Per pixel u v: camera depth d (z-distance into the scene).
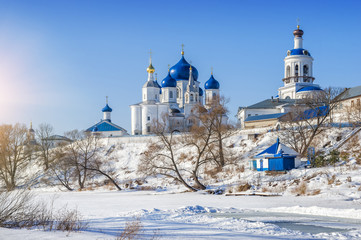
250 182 57.72
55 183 79.25
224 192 52.97
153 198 49.44
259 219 27.50
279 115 94.62
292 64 130.50
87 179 82.69
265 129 84.81
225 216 29.62
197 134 67.62
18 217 22.00
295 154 61.47
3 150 65.19
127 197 53.12
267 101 115.19
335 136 69.94
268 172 61.59
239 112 119.56
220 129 70.88
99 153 98.19
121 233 18.47
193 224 24.28
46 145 95.81
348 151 62.28
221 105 72.00
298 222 26.00
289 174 57.47
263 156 62.59
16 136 74.69
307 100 89.12
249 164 67.31
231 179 63.03
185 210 32.94
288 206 35.56
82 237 16.72
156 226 23.22
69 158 76.94
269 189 50.03
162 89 136.75
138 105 125.06
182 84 141.25
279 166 60.56
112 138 104.31
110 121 148.00
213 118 69.06
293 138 72.94
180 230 21.19
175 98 136.25
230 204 39.22
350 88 94.44
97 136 108.94
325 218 27.95
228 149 80.62
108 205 42.22
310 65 130.38
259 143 78.31
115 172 86.38
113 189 69.88
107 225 24.03
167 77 136.25
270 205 36.97
